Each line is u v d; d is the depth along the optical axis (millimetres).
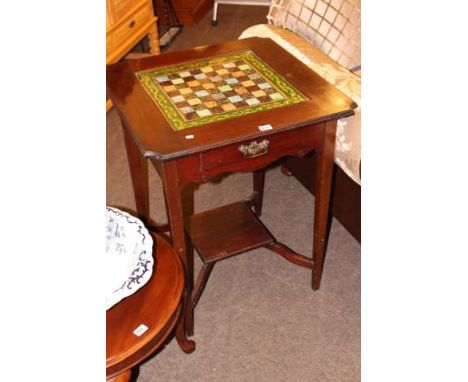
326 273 1739
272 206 2047
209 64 1410
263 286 1702
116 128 2504
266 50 1479
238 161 1186
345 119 1418
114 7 2410
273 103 1232
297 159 1950
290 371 1436
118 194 2088
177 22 3625
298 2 1744
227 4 4008
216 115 1189
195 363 1469
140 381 1425
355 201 1631
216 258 1493
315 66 1541
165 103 1236
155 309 1020
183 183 1159
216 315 1606
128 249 1044
